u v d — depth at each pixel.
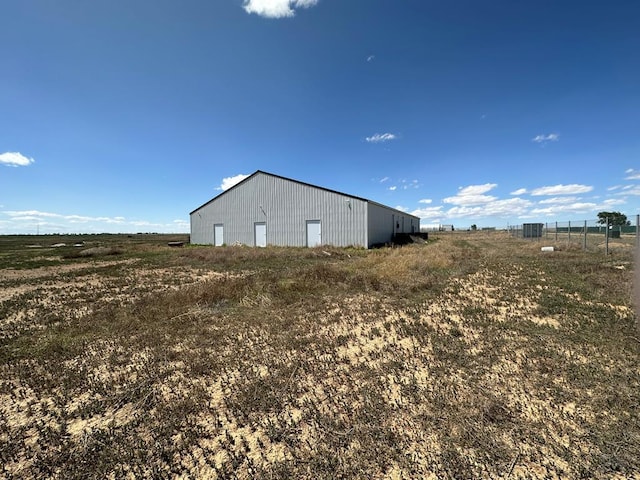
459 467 2.06
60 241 42.56
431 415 2.60
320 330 4.83
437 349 3.94
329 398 2.95
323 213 20.19
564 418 2.53
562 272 8.82
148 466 2.19
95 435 2.53
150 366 3.75
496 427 2.44
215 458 2.25
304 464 2.14
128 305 6.69
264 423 2.60
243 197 23.47
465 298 6.35
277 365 3.63
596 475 1.97
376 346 4.17
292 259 14.36
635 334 4.20
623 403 2.69
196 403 2.92
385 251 16.52
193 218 27.20
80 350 4.32
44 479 2.14
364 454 2.21
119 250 20.58
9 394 3.29
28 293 8.19
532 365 3.45
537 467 2.04
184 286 8.62
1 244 36.16
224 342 4.41
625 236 19.22
